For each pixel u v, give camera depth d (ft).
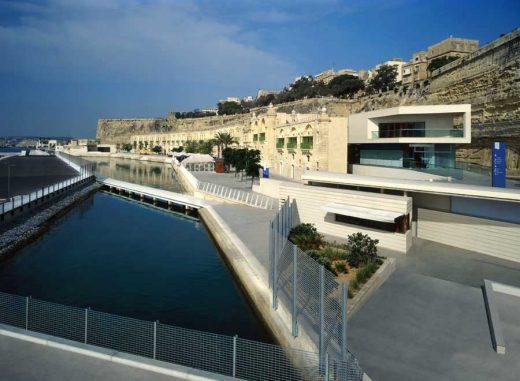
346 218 108.78
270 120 255.91
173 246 131.34
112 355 46.78
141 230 156.04
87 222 171.73
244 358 46.19
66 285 96.37
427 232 105.81
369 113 161.68
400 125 153.99
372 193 104.12
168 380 43.06
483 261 87.81
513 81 169.99
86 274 104.06
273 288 66.39
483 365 47.91
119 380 42.78
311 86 532.32
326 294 47.73
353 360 42.73
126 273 104.68
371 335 55.16
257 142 277.23
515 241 86.99
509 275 78.38
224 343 47.44
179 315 79.71
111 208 208.64
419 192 102.17
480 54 202.18
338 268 77.66
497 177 89.10
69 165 417.49
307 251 84.43
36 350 48.44
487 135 177.78
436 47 417.90
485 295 66.80
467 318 59.82
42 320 56.18
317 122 185.78
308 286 52.06
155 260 115.96
